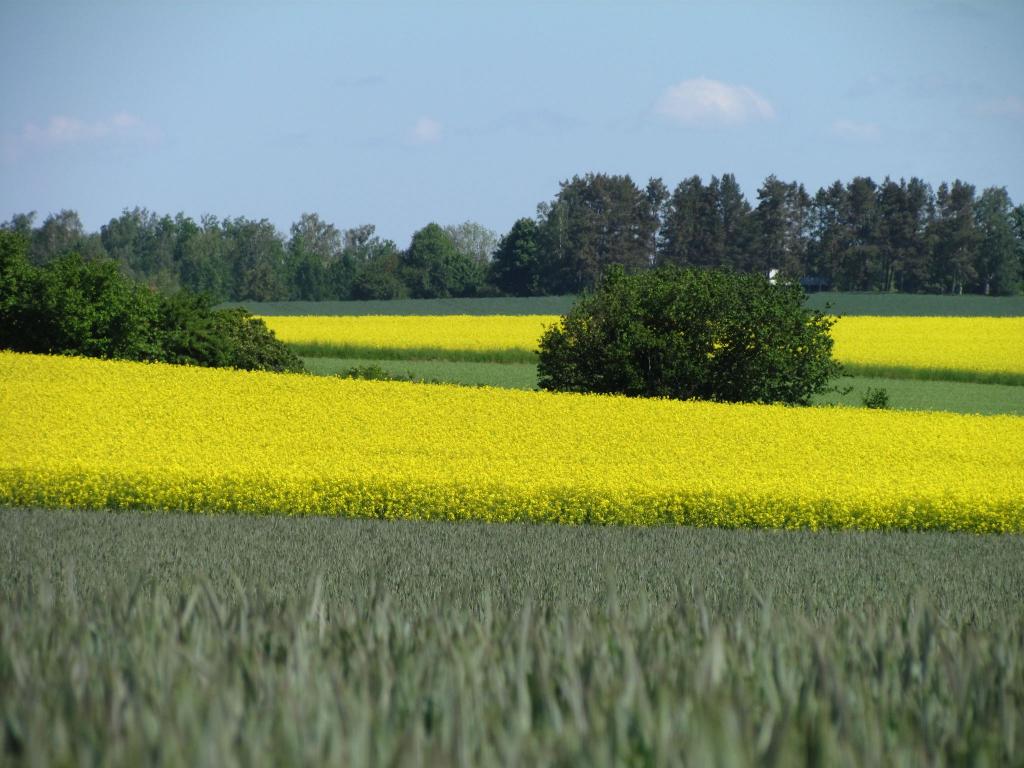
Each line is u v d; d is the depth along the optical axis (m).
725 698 13.35
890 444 87.69
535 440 83.50
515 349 180.75
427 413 92.06
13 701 13.95
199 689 14.58
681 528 57.69
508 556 46.94
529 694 15.09
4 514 56.31
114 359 122.31
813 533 56.84
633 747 13.09
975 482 69.88
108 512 57.66
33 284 120.38
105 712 13.74
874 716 14.43
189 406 90.62
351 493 61.38
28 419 83.25
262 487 61.06
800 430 91.75
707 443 84.94
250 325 131.12
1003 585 42.72
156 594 20.72
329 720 13.20
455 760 12.16
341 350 182.38
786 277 118.81
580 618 20.00
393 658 17.11
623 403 100.25
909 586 41.19
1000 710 15.00
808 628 18.64
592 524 60.12
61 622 19.67
